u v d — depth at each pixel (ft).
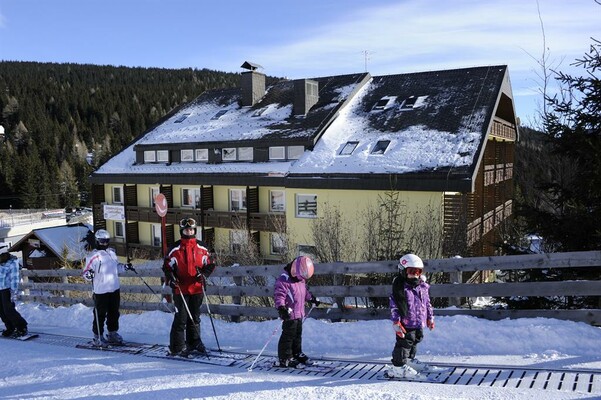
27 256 98.94
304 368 18.35
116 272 23.93
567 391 14.33
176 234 85.97
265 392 15.64
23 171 228.43
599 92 26.96
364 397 14.57
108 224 96.07
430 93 70.38
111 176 87.92
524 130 86.43
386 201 51.29
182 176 78.43
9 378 19.51
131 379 18.07
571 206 28.09
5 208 230.48
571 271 27.22
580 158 28.12
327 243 44.70
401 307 16.28
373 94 76.48
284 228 60.70
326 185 61.87
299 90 76.07
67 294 49.39
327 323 22.68
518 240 44.01
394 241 41.47
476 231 57.41
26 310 34.27
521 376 15.88
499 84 66.39
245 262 48.73
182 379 17.54
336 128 70.90
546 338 18.39
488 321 20.25
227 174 72.95
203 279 20.80
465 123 61.26
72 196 241.96
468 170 53.26
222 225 76.07
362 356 19.25
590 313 19.42
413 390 15.17
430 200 54.60
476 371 16.67
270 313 25.88
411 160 58.03
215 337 22.79
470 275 44.55
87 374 19.07
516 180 87.97
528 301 27.50
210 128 83.35
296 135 69.77
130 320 28.02
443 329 20.13
